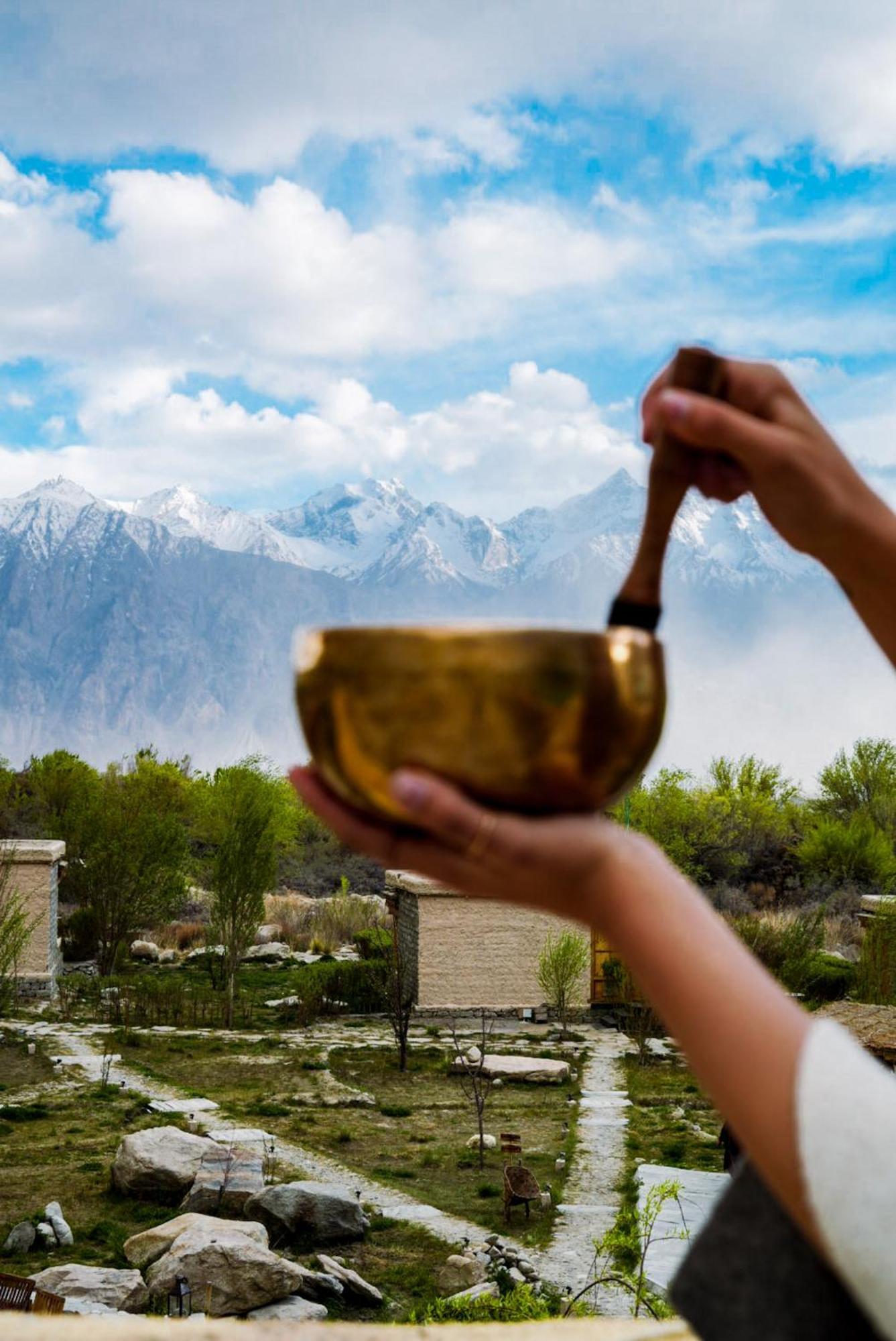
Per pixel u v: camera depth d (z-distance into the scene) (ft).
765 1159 1.74
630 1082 62.54
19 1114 52.24
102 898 90.38
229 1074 62.44
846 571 2.45
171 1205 40.68
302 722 2.23
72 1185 42.65
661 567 2.38
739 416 2.28
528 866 1.95
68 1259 35.47
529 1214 41.22
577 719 2.02
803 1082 1.72
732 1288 1.89
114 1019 75.25
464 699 2.00
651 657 2.18
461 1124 54.49
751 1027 1.79
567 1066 63.72
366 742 2.06
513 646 2.03
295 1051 68.23
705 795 119.14
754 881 116.57
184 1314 30.63
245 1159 42.27
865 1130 1.65
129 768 125.49
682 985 1.86
